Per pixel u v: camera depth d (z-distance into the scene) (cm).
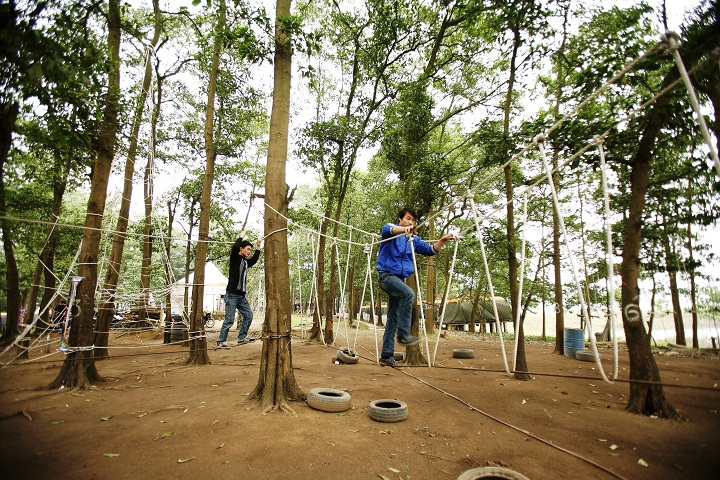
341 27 1344
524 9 772
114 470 310
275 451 355
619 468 350
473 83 1320
